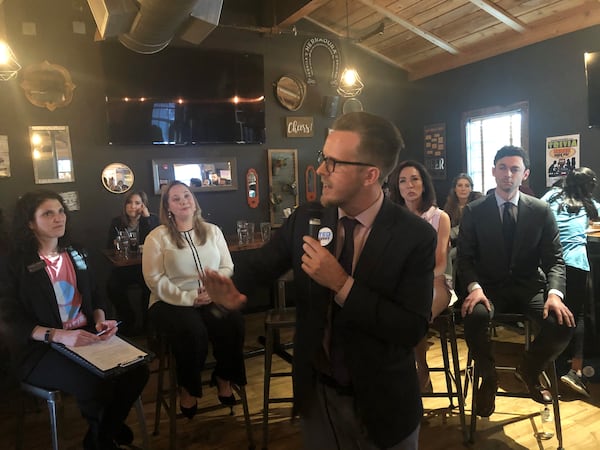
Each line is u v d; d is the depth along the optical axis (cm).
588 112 354
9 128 354
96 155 385
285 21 414
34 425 242
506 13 365
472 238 238
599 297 283
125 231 338
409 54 475
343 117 104
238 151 440
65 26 366
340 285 99
